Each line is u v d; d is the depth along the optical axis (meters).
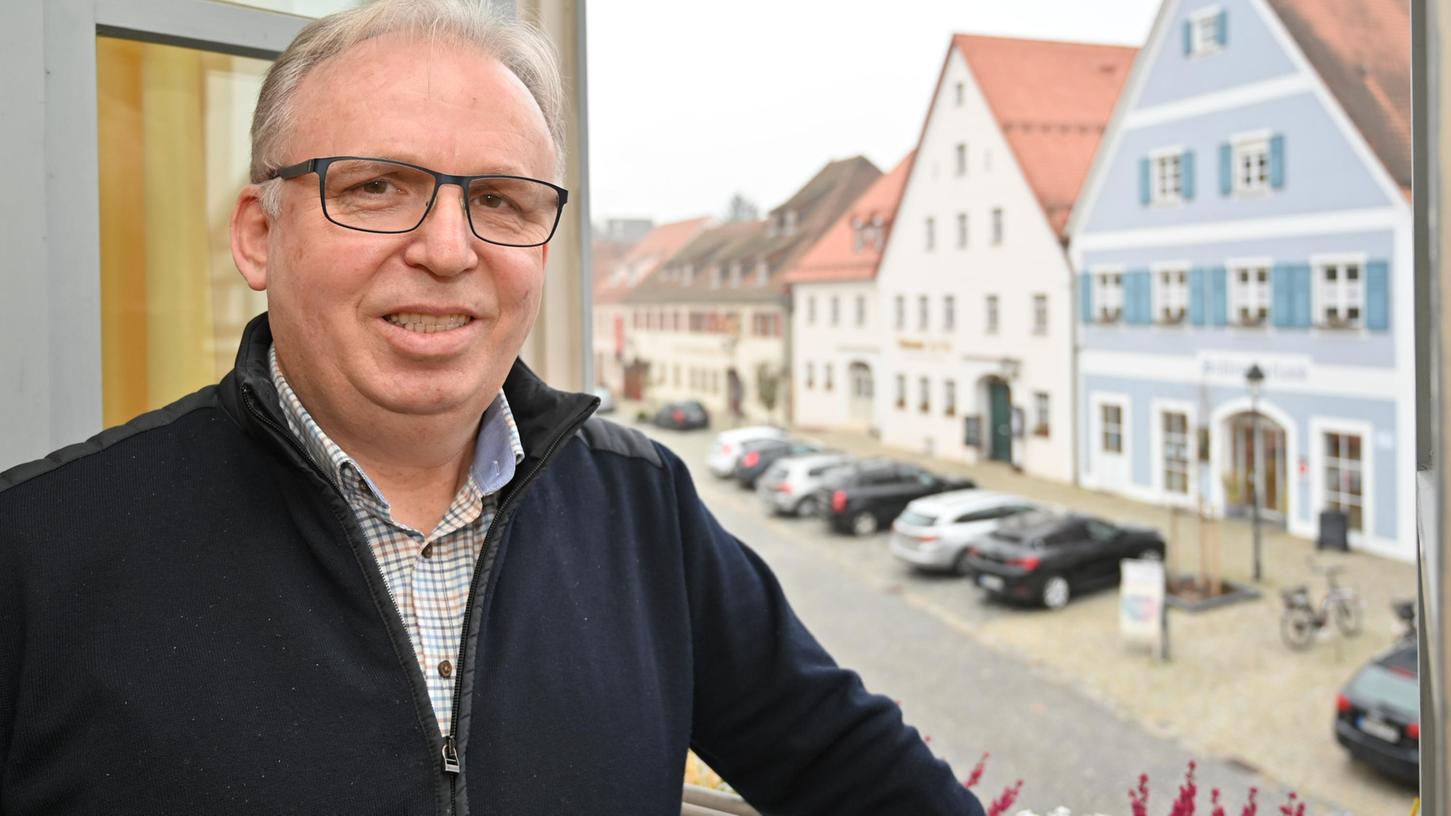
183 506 0.54
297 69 0.55
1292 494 23.50
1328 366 23.12
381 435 0.56
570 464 0.66
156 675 0.50
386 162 0.53
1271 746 17.09
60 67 0.82
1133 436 25.88
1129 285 26.19
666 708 0.63
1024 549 21.41
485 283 0.55
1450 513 0.38
